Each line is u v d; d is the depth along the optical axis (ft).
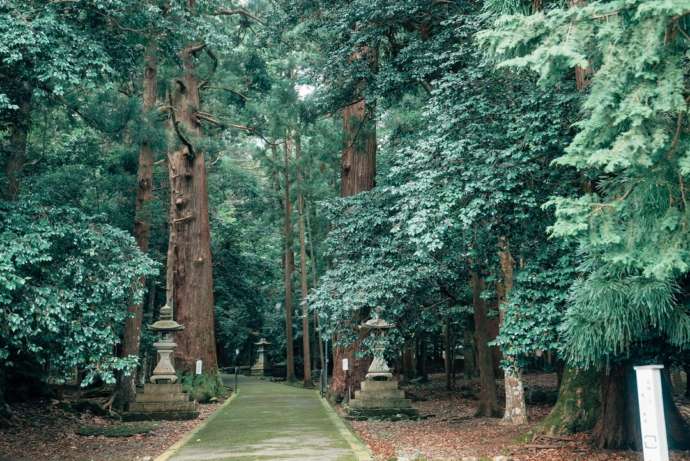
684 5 17.30
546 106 33.12
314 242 106.32
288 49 69.26
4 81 33.53
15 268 28.19
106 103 44.93
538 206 33.88
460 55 43.19
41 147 61.41
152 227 86.07
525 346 32.83
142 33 38.24
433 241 33.45
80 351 31.58
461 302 60.59
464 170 34.65
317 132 69.87
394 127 55.57
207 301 81.00
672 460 28.84
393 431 46.55
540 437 34.91
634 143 18.24
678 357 28.55
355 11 49.98
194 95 78.69
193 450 35.91
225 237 114.62
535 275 33.42
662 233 20.16
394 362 98.58
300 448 36.01
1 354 29.53
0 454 35.58
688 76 20.86
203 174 82.38
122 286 32.83
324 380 90.27
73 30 32.94
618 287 21.36
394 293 48.62
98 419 53.31
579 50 20.57
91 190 62.49
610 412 32.35
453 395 81.87
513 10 30.86
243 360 167.22
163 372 57.82
